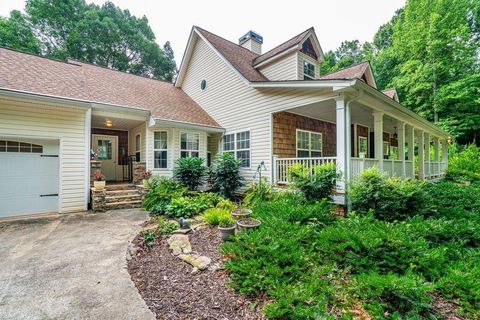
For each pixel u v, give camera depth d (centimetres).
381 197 474
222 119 968
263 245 299
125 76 1080
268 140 774
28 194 622
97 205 661
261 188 684
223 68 961
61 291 266
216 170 811
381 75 2223
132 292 265
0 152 589
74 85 749
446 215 516
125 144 1081
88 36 2241
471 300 235
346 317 201
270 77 956
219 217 477
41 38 2103
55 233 473
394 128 1177
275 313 202
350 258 298
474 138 1739
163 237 427
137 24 2812
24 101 589
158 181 784
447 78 1747
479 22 1767
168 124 805
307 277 259
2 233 471
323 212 456
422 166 1044
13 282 285
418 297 220
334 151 1073
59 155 646
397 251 291
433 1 1750
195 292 258
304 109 788
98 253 374
